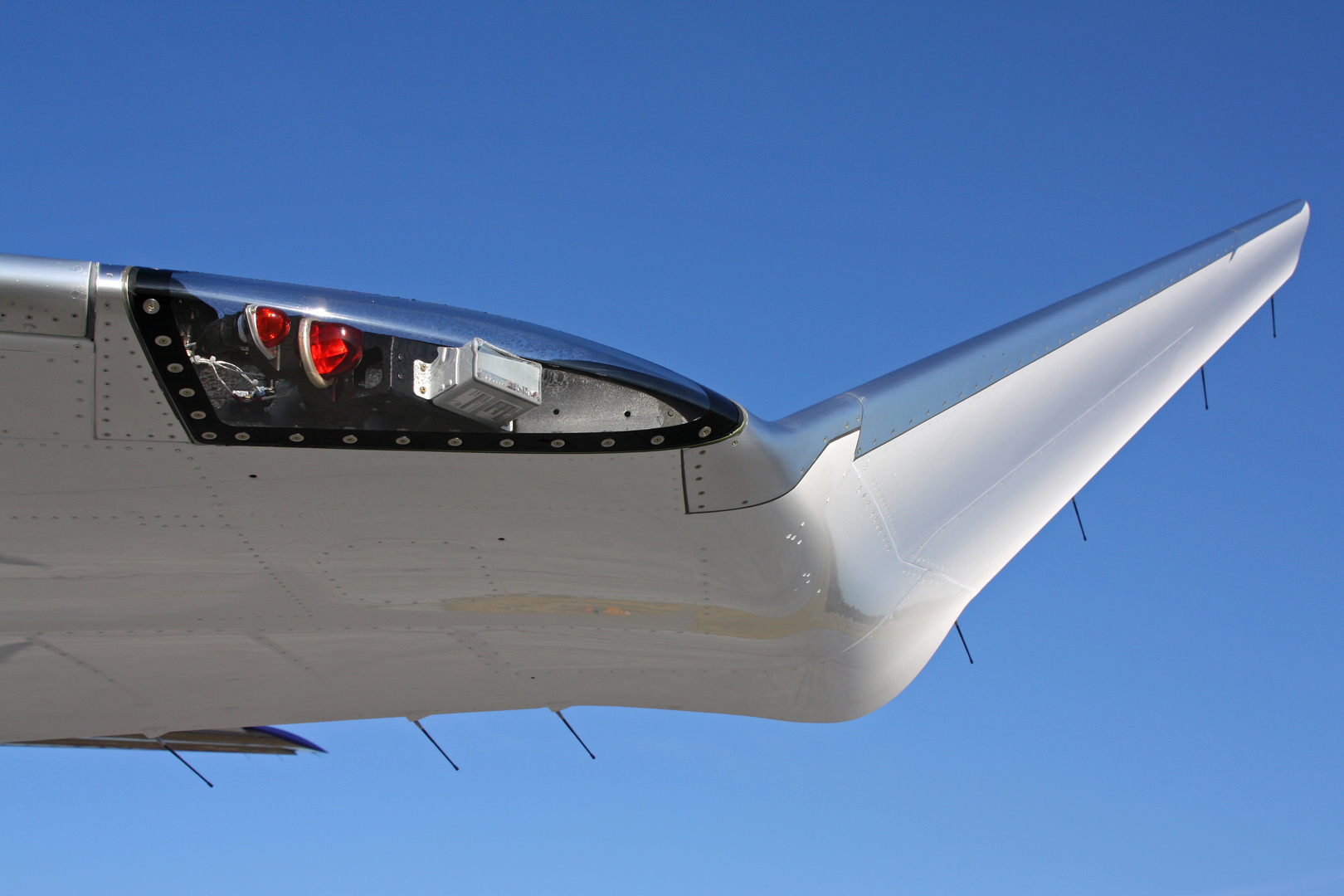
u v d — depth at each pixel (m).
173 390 6.34
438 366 6.70
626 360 7.20
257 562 7.62
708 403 7.25
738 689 10.21
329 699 9.66
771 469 7.83
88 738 10.24
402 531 7.50
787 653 9.73
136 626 8.21
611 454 7.21
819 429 8.73
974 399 10.96
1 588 7.52
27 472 6.54
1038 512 12.10
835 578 9.30
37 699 8.98
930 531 10.55
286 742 11.83
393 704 9.86
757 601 8.80
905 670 11.45
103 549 7.25
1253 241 15.41
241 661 8.87
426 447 6.87
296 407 6.59
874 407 9.60
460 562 7.90
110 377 6.22
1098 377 12.73
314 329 6.43
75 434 6.39
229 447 6.63
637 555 8.04
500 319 7.12
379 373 6.70
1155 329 13.64
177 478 6.78
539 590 8.35
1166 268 13.95
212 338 6.32
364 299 6.74
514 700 10.10
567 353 7.03
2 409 6.20
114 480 6.70
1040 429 11.84
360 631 8.65
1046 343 12.05
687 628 9.08
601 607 8.66
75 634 8.21
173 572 7.59
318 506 7.18
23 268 5.92
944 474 10.52
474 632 8.89
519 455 7.04
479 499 7.31
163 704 9.34
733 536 8.02
